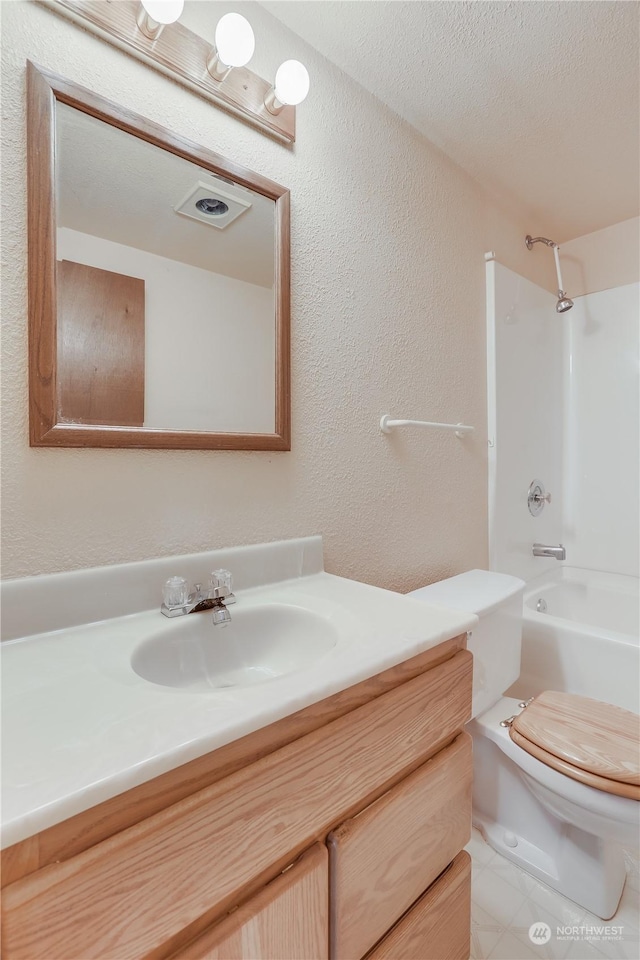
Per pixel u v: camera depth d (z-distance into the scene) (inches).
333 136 47.6
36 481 29.4
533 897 45.1
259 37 41.3
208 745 17.8
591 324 90.0
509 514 76.1
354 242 49.8
